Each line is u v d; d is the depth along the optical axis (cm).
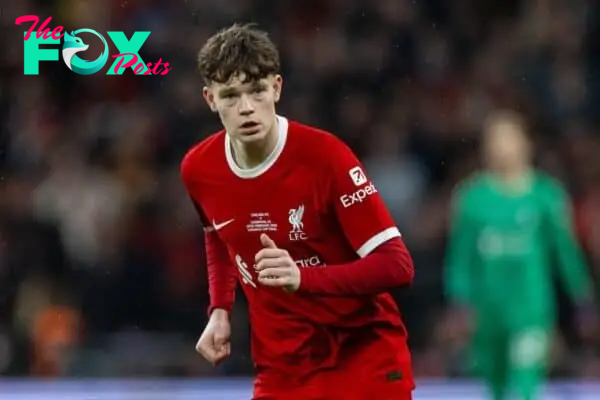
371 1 5081
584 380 3838
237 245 1600
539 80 5056
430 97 4894
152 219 4109
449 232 4194
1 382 3559
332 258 1578
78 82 4794
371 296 1543
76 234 4056
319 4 5041
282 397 1600
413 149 4606
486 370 3200
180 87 4738
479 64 5075
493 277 3166
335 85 4850
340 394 1576
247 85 1499
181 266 3978
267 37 1534
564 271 3228
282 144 1548
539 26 5238
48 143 4569
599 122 4994
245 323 3716
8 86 4803
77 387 3391
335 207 1546
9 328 3784
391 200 4350
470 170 4559
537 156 4678
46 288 3859
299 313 1575
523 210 3170
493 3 5275
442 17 5184
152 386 3391
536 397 3141
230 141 1587
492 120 4700
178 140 4591
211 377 3688
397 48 5025
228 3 4988
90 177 4266
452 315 3884
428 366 3819
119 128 4575
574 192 4491
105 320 3878
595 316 4019
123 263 3978
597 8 5331
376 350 1579
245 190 1569
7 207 4106
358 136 4644
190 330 3897
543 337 3158
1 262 3938
